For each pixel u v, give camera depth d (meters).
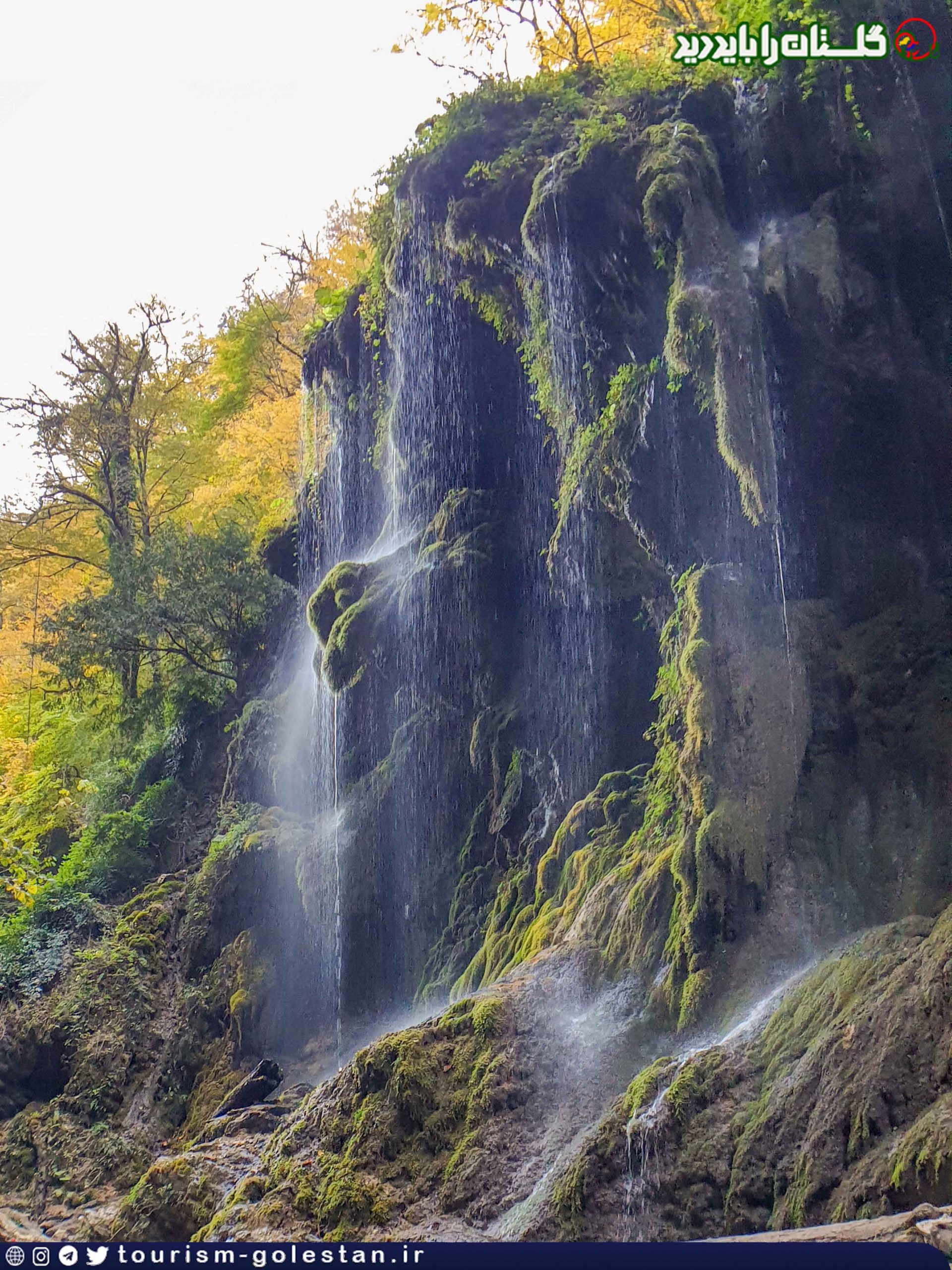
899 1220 6.79
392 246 19.17
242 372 38.75
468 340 19.12
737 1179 9.16
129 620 29.20
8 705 41.84
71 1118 20.92
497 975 15.55
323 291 25.30
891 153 13.20
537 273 15.74
